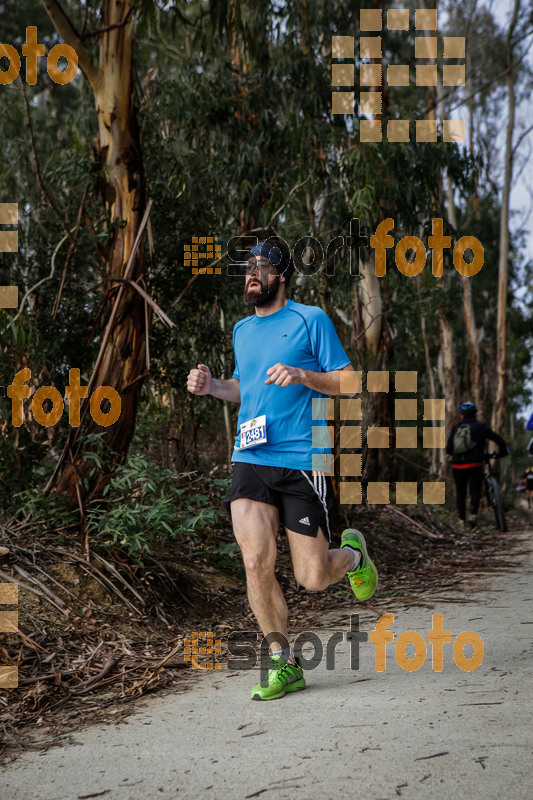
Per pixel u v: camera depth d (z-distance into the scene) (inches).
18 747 108.6
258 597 130.1
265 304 138.8
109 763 100.5
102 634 160.9
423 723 107.2
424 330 808.3
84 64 232.4
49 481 203.3
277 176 341.4
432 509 431.8
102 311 226.5
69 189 271.0
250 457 133.4
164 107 334.0
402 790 85.7
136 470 193.6
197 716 118.0
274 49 418.0
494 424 795.4
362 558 141.9
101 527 191.8
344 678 136.8
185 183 287.0
